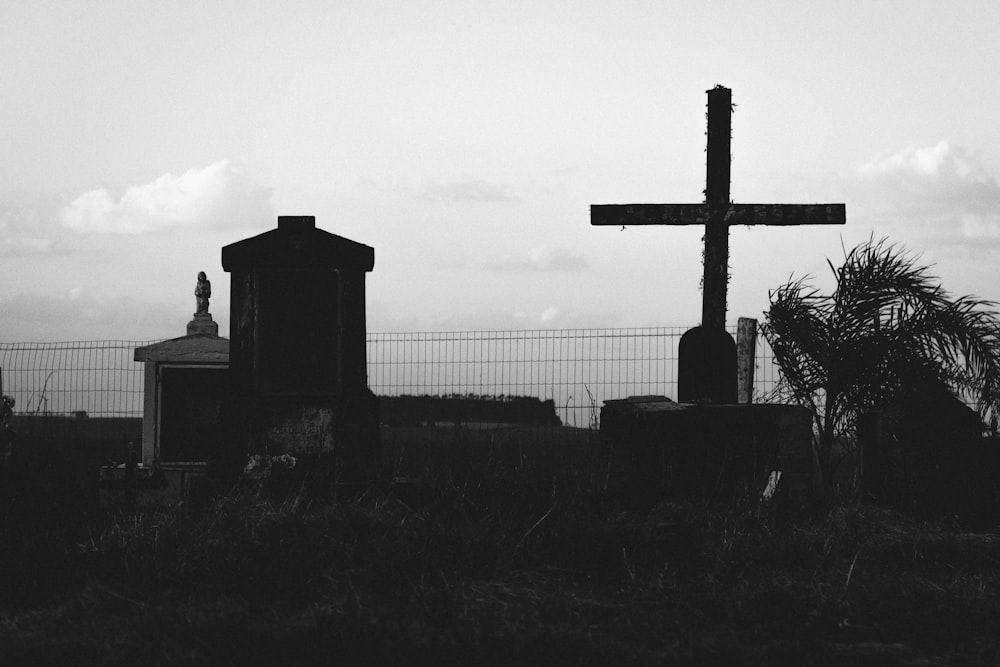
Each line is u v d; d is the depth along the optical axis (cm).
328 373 935
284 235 938
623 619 572
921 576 673
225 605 587
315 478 883
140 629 533
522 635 532
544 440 1089
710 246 1055
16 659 483
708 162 1055
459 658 492
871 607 598
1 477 930
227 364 1041
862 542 739
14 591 619
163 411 1034
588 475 885
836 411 937
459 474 915
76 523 805
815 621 571
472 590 625
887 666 493
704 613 587
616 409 895
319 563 665
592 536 716
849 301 941
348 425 915
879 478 891
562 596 621
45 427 1272
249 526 728
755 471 856
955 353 914
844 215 1046
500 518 757
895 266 941
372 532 726
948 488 858
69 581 638
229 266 938
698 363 964
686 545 715
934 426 888
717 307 1052
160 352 1031
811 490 857
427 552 682
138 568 661
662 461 863
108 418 1298
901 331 923
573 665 486
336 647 501
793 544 723
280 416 913
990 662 496
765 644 529
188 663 476
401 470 989
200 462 1027
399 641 512
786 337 940
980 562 700
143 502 940
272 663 480
